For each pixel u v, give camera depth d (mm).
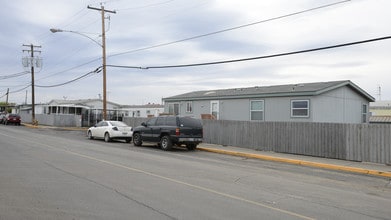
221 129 22781
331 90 24016
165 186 9484
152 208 7281
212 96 28234
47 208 7207
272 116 24531
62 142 22891
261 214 7055
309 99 22578
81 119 47750
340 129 17016
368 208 7902
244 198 8375
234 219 6660
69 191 8695
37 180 9984
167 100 32344
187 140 20125
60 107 64062
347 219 6922
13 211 6965
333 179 12102
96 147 20078
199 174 11672
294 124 18828
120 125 25562
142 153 17797
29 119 62781
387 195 9664
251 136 20938
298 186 10297
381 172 13555
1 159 14156
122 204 7555
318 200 8500
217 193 8812
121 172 11539
